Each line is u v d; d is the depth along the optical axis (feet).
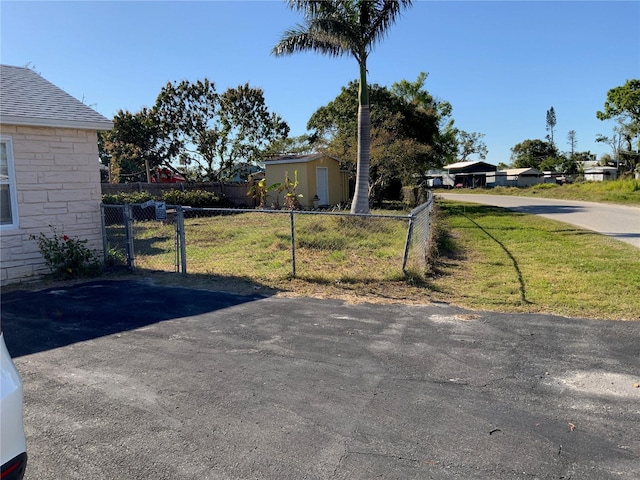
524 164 279.90
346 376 12.55
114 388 11.78
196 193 70.90
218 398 11.26
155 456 8.88
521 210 73.31
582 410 10.70
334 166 82.02
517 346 14.76
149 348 14.62
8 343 15.05
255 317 17.98
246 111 103.60
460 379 12.37
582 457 8.87
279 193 79.30
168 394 11.46
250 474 8.36
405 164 72.43
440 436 9.61
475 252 33.60
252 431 9.79
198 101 100.01
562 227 48.08
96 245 28.32
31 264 25.11
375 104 84.48
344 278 23.95
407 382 12.19
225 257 31.99
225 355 14.05
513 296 20.92
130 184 73.41
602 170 176.55
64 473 8.34
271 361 13.58
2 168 24.16
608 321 17.25
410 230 23.79
